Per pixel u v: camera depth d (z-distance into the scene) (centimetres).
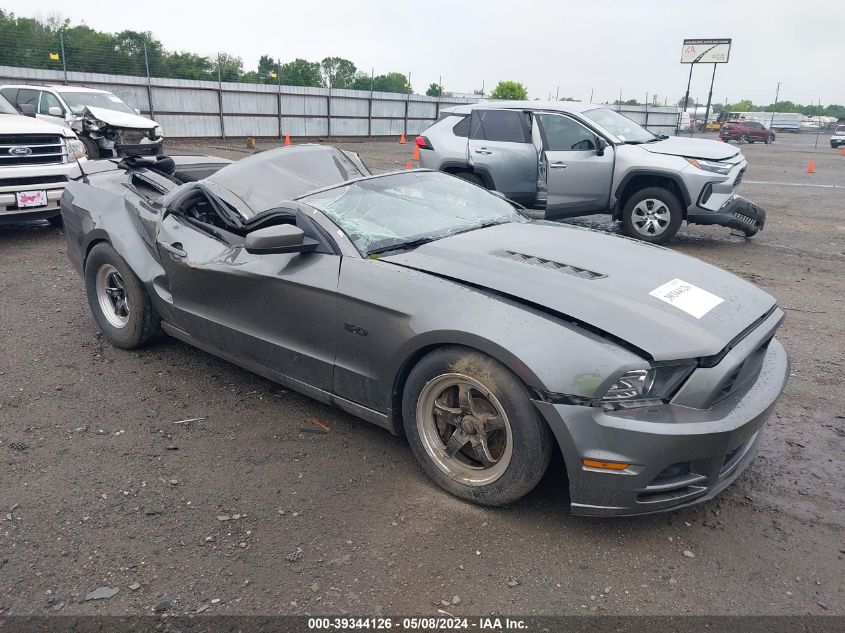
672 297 291
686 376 259
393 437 354
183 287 406
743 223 829
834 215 1143
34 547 264
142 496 299
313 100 3006
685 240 910
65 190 517
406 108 3400
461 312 278
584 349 255
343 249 331
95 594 240
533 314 271
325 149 457
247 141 2366
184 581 247
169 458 332
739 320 286
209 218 430
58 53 2392
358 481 313
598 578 250
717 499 302
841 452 345
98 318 481
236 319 377
